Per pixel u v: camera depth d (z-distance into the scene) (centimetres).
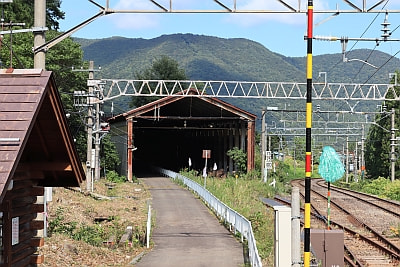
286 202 3388
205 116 5847
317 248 1230
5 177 535
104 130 3894
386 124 6128
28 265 873
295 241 1001
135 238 1825
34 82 670
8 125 598
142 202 3089
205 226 2242
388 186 4516
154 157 8019
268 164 4747
